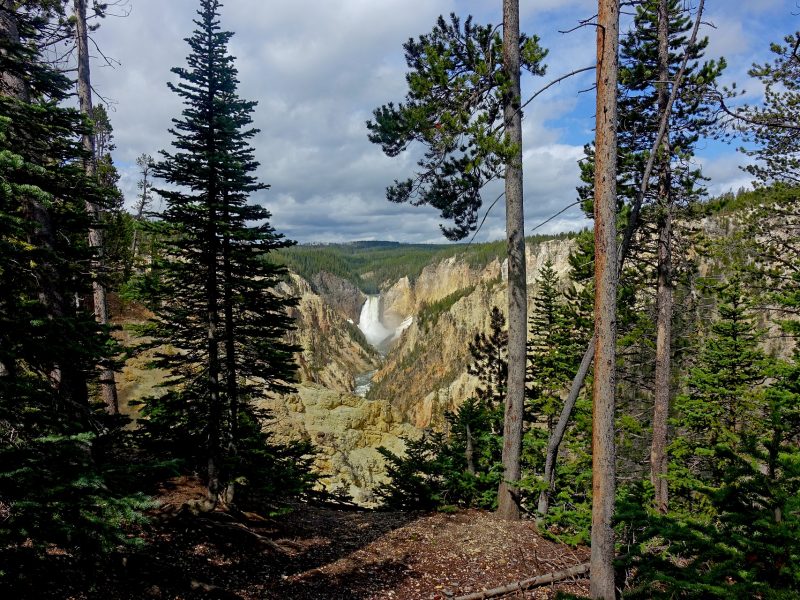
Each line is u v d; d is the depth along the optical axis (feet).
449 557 33.04
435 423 269.64
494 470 42.63
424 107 31.04
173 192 32.96
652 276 53.06
